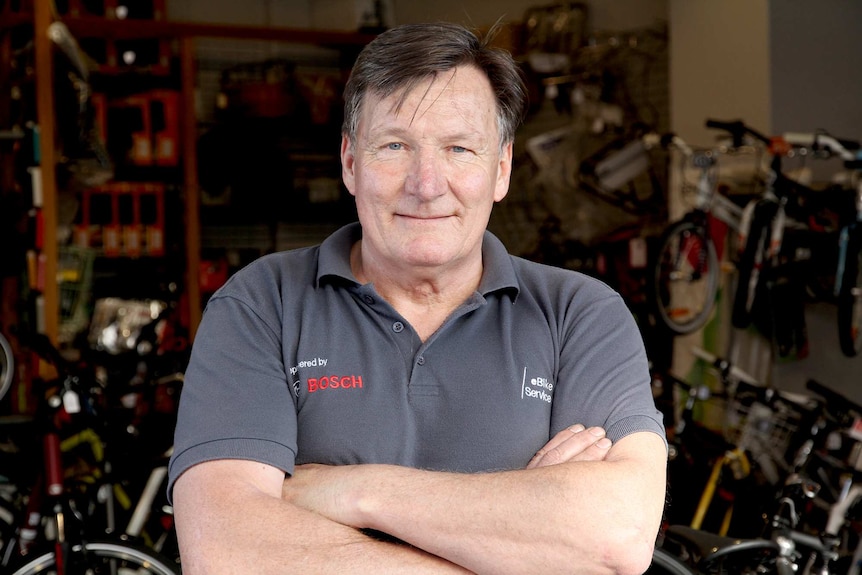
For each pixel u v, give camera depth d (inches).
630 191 263.1
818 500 171.5
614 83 265.3
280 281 62.8
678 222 220.1
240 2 263.9
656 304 221.3
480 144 59.0
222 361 59.2
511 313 62.3
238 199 255.4
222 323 60.7
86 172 233.0
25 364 203.6
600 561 51.8
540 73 269.6
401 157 58.9
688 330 224.2
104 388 170.4
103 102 239.3
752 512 181.2
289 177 258.7
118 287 234.2
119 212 237.8
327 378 60.0
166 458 160.1
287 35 257.3
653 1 258.5
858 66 228.7
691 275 221.8
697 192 220.8
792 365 225.5
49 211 207.6
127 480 158.1
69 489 147.7
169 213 243.8
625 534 51.9
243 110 255.8
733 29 228.5
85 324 223.5
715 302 230.1
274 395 58.9
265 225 258.2
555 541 51.6
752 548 136.2
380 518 53.7
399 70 57.6
